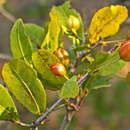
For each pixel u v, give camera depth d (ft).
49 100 2.08
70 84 0.97
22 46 1.05
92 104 3.07
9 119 1.05
